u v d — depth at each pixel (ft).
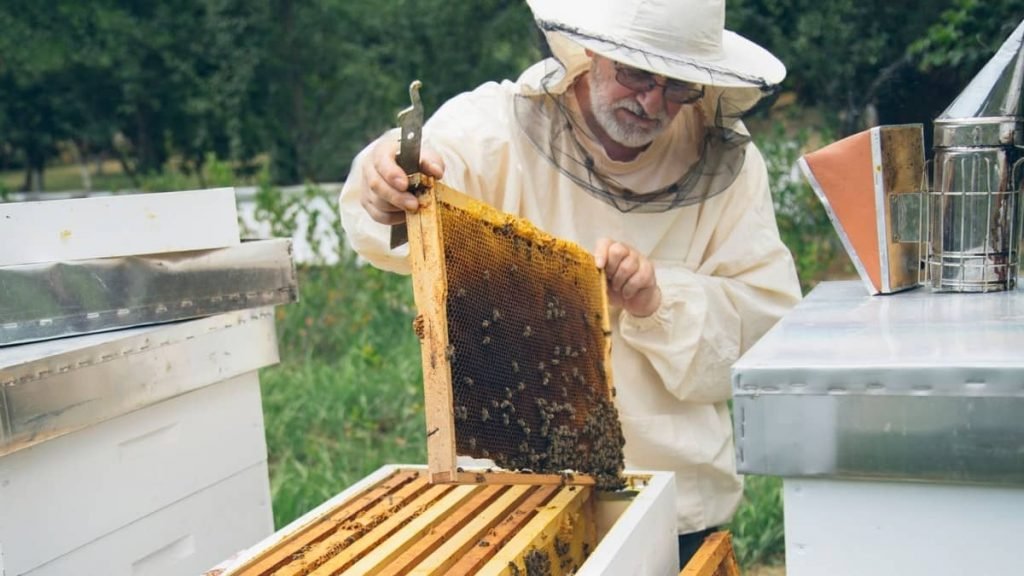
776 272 8.00
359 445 18.03
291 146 75.25
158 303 7.29
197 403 7.59
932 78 17.19
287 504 13.97
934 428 3.96
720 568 6.12
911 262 6.02
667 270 7.70
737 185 8.08
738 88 7.06
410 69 65.98
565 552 5.68
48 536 6.30
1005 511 4.01
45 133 81.35
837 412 4.09
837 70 33.88
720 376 7.70
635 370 7.83
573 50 7.25
